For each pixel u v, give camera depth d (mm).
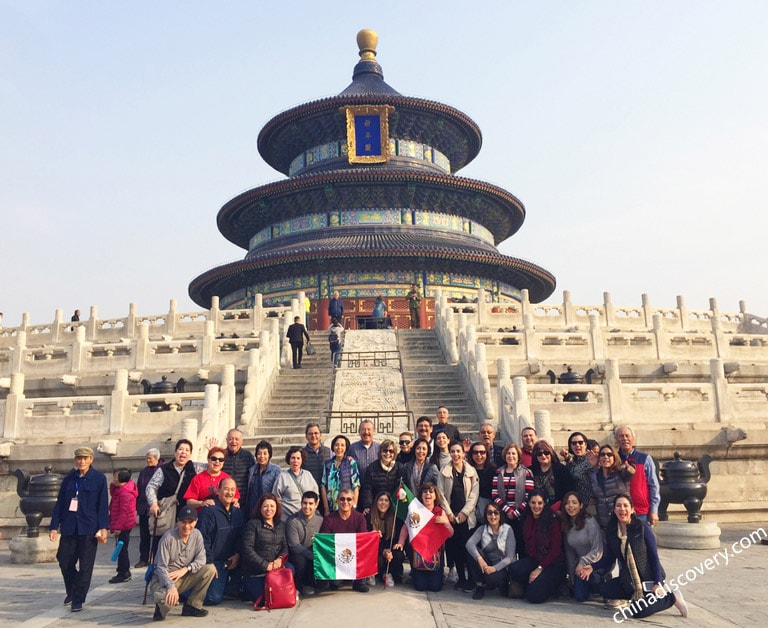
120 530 14172
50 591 13469
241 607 11555
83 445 21344
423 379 28031
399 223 62625
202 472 12938
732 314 43375
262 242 66625
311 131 69625
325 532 12289
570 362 30188
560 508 11766
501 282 63406
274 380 28625
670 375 29500
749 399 23531
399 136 69000
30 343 39719
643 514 12297
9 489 21500
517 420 20156
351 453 13656
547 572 11555
